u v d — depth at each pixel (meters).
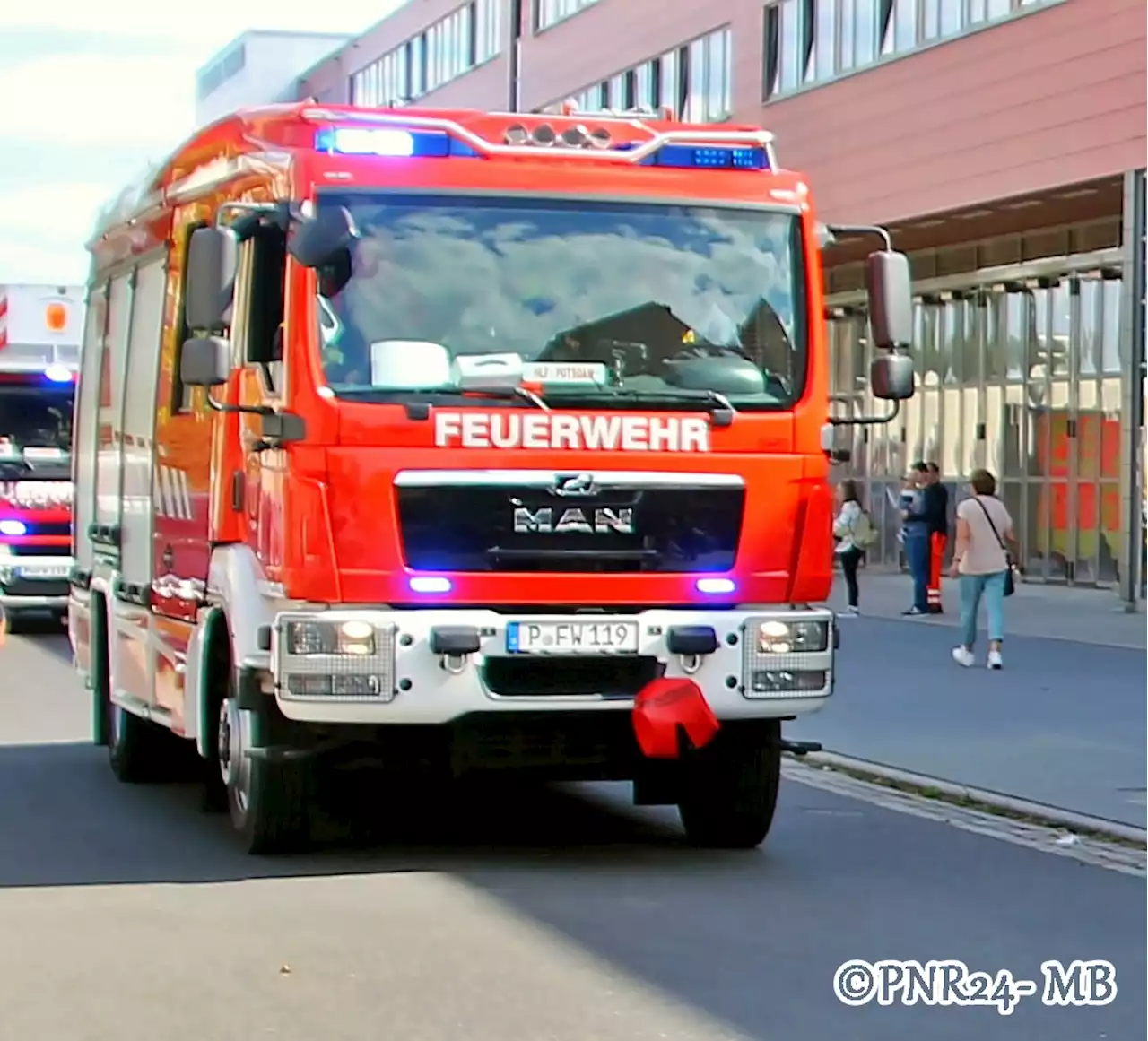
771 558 9.34
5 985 7.13
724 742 9.88
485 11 50.03
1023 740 14.38
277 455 9.02
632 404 9.16
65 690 18.06
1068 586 32.25
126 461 12.06
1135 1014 6.90
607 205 9.34
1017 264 33.31
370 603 8.85
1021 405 33.47
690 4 39.06
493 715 8.98
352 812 9.70
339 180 9.02
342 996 6.95
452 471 8.91
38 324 23.38
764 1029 6.58
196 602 10.27
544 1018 6.67
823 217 33.81
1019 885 9.25
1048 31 28.08
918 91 31.16
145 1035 6.45
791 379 9.46
